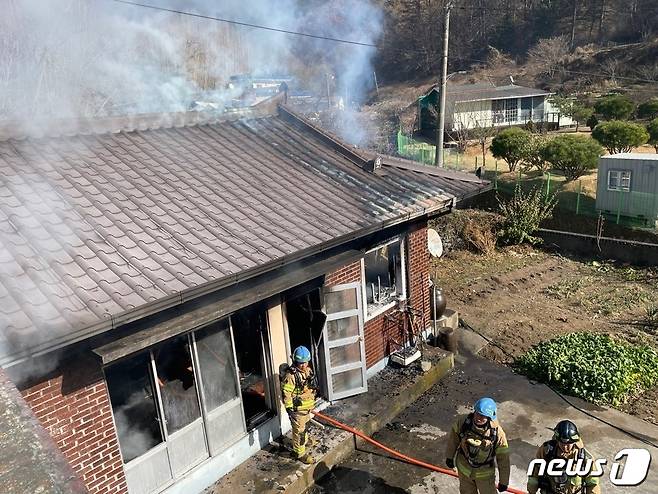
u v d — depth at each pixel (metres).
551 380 9.44
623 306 12.91
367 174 9.45
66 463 2.69
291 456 7.28
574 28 61.56
